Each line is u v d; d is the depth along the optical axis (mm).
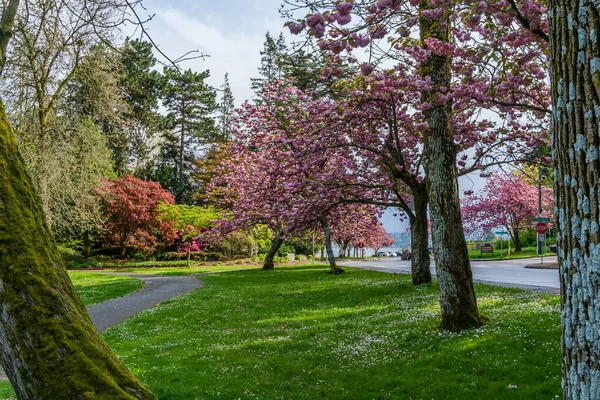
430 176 10375
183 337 11398
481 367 7082
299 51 5809
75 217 22438
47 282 2439
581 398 2252
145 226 45844
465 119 15273
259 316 14211
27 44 14039
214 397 6715
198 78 56438
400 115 15570
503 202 45031
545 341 7766
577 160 2295
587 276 2238
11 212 2502
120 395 2291
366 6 6000
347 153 18281
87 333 2467
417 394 6379
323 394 6691
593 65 2230
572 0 2342
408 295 15344
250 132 22469
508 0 6043
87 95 19734
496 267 28750
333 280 23094
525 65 8781
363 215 26344
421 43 8477
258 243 47469
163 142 59375
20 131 16594
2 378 7977
